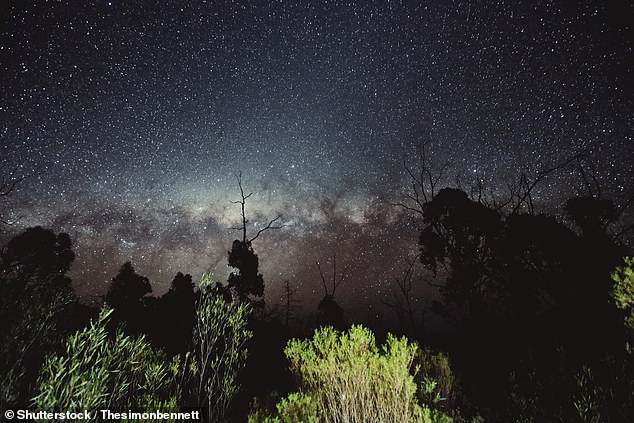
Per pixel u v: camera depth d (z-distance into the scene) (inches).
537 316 523.8
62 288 162.2
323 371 179.0
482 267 597.0
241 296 717.3
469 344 502.3
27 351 132.2
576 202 484.1
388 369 165.8
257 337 439.5
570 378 202.2
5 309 128.8
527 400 202.1
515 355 352.5
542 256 489.4
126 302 628.7
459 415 188.2
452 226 617.9
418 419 147.4
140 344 152.3
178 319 465.7
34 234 562.3
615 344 257.4
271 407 177.8
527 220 509.7
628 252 434.9
